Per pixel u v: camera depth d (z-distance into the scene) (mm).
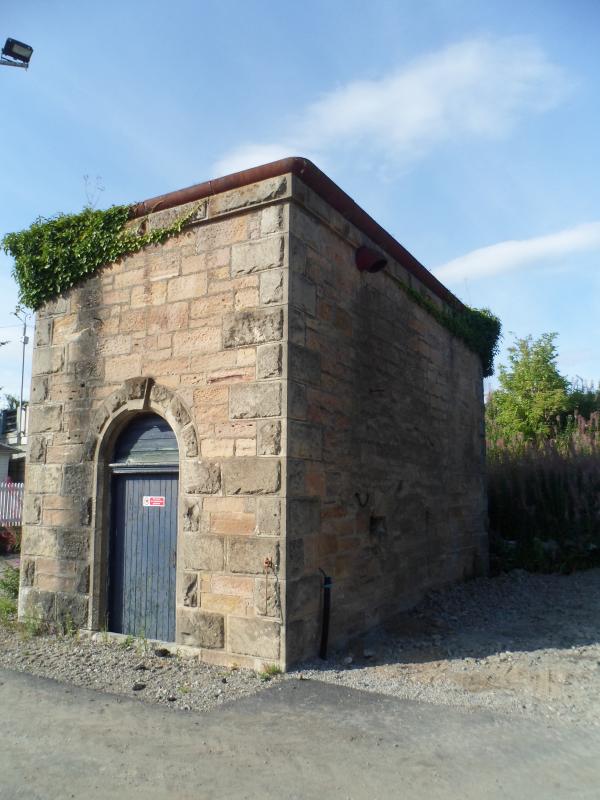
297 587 6215
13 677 5879
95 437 7488
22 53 8922
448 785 3857
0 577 11023
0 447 22234
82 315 7836
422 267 9617
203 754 4246
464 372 11578
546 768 4098
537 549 11594
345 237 7586
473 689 5684
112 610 7332
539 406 20719
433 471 9891
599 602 9125
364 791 3775
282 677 5871
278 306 6438
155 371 7148
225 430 6551
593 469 12633
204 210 7012
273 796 3707
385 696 5430
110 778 3908
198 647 6422
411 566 8906
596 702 5355
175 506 7070
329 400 7047
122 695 5402
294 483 6273
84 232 7891
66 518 7594
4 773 3977
